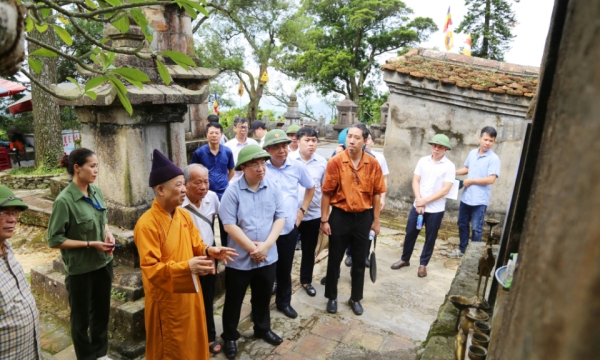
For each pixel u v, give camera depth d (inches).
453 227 239.5
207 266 86.6
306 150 164.6
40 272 158.6
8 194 78.9
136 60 144.6
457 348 61.6
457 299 73.5
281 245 142.7
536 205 16.3
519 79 231.3
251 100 908.6
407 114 243.3
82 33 38.0
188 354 97.1
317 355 125.6
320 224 160.4
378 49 1065.5
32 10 35.4
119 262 147.2
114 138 143.4
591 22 11.8
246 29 661.3
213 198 128.6
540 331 11.3
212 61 721.6
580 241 10.2
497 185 227.9
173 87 151.5
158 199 96.7
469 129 230.5
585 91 11.4
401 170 249.8
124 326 128.7
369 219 146.6
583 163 10.8
